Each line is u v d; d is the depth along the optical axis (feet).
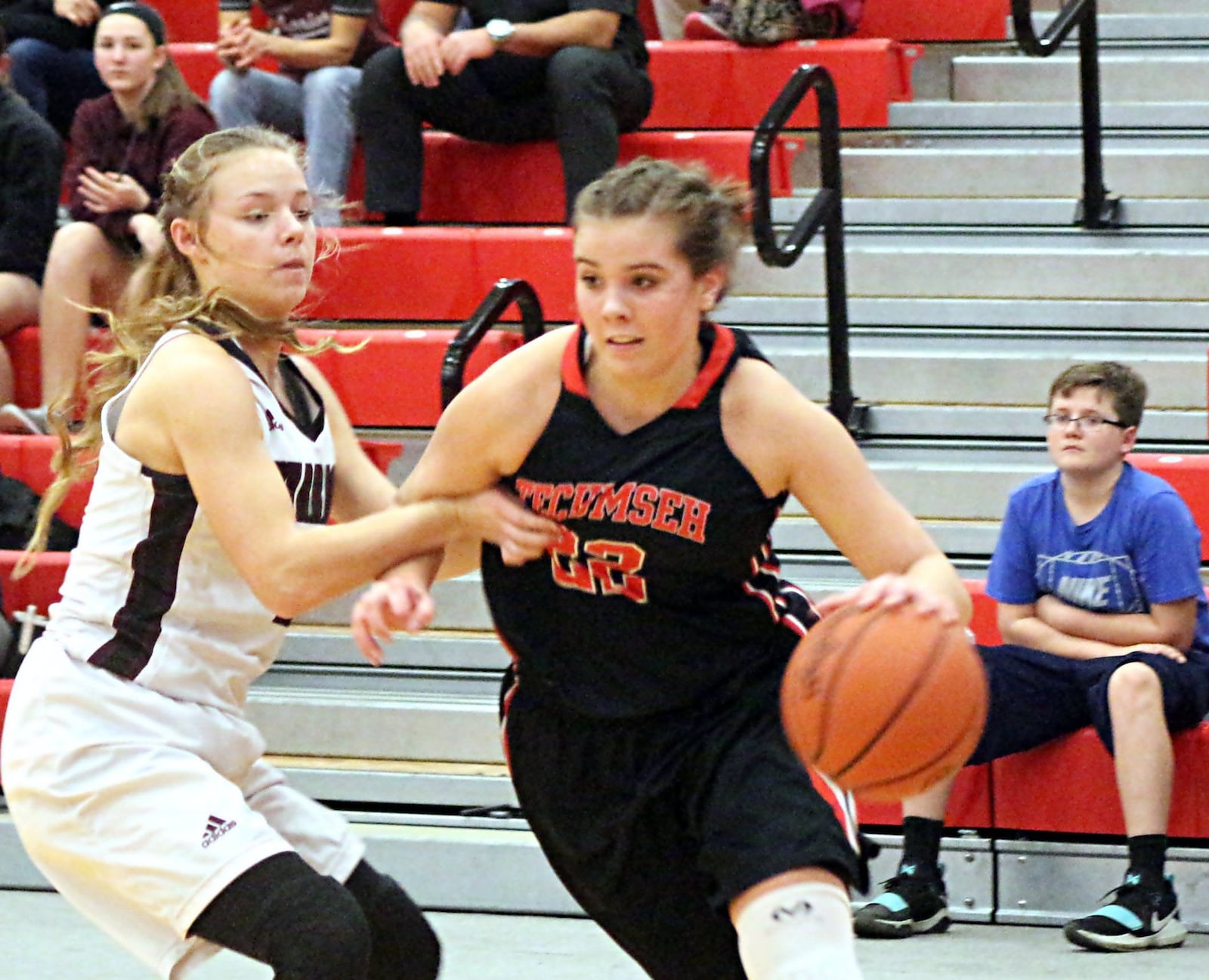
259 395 21.93
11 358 50.44
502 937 35.37
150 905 20.95
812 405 20.18
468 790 39.14
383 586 20.18
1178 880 35.63
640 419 20.06
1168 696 34.68
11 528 44.14
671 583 20.22
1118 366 36.58
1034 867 36.32
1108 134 54.75
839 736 18.85
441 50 51.29
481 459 20.68
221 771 22.17
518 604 21.36
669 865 21.04
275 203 22.29
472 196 54.70
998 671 36.06
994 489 43.57
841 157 49.88
